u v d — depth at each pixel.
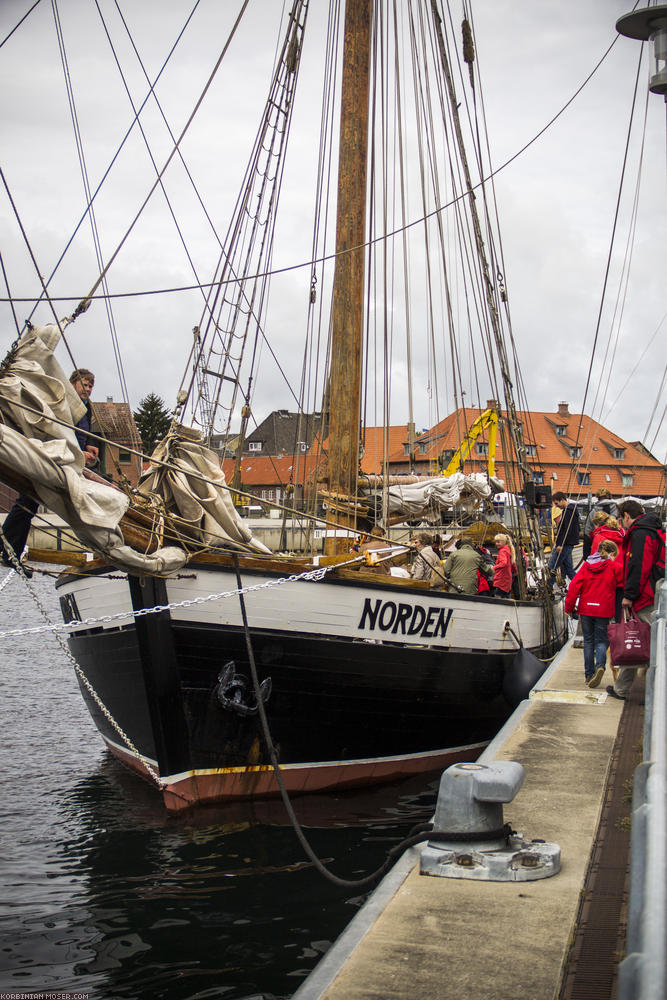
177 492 8.48
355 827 8.73
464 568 12.05
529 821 5.27
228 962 5.89
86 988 5.53
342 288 11.78
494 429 19.95
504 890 4.17
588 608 9.92
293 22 12.96
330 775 9.78
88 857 7.86
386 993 3.25
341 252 11.02
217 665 8.80
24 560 8.70
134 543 7.80
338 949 3.59
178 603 8.45
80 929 6.36
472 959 3.50
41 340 6.80
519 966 3.45
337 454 11.69
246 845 8.16
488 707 11.56
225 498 8.75
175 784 8.77
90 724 14.25
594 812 5.44
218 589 8.74
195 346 11.37
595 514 10.52
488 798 4.47
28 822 8.88
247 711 8.80
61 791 10.18
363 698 9.81
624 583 9.38
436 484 13.48
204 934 6.30
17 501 7.52
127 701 9.30
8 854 7.92
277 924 6.45
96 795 10.02
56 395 6.66
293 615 9.20
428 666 10.39
